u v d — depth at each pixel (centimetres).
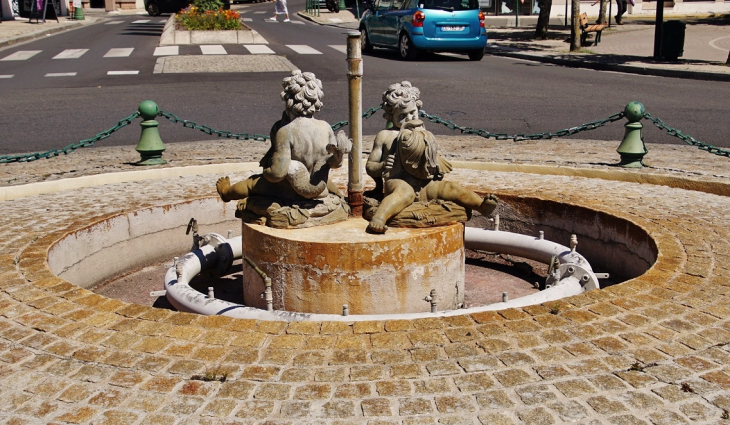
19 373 380
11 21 3909
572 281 560
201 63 2145
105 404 351
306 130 539
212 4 3047
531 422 333
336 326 427
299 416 340
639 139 928
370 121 1380
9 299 472
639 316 438
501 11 3809
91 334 421
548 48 2655
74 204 746
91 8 5094
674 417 335
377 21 2411
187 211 752
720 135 1180
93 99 1563
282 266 530
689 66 2067
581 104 1513
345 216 572
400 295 529
